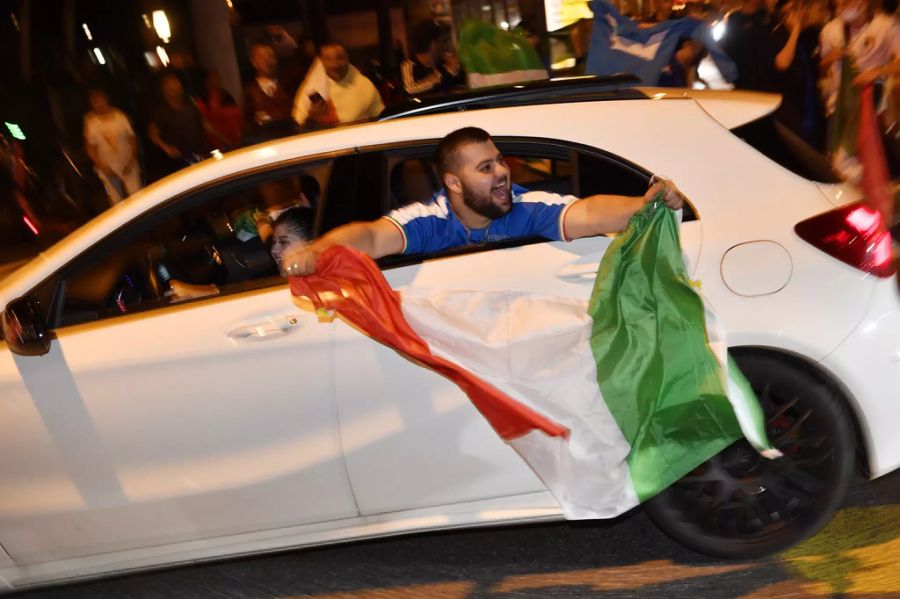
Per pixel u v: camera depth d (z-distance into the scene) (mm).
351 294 3404
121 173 9258
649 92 3889
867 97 5328
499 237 3641
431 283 3594
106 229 3828
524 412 3436
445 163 3469
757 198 3623
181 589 4266
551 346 3430
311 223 3791
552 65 8180
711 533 3768
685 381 3416
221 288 3801
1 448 3881
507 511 3744
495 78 5605
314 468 3740
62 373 3783
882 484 4250
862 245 3551
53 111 10859
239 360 3693
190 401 3736
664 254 3369
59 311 3836
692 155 3682
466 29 5633
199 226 3846
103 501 3885
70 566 4027
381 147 3766
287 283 3742
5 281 3947
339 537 3844
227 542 3922
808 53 6891
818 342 3535
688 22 6805
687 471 3506
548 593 3834
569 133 3707
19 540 4004
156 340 3740
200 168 3846
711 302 3539
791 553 3850
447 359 3426
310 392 3676
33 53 10891
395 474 3719
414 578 4074
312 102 7312
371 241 3541
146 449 3805
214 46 11273
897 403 3600
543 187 3725
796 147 3783
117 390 3766
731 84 6906
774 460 3697
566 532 4223
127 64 11023
